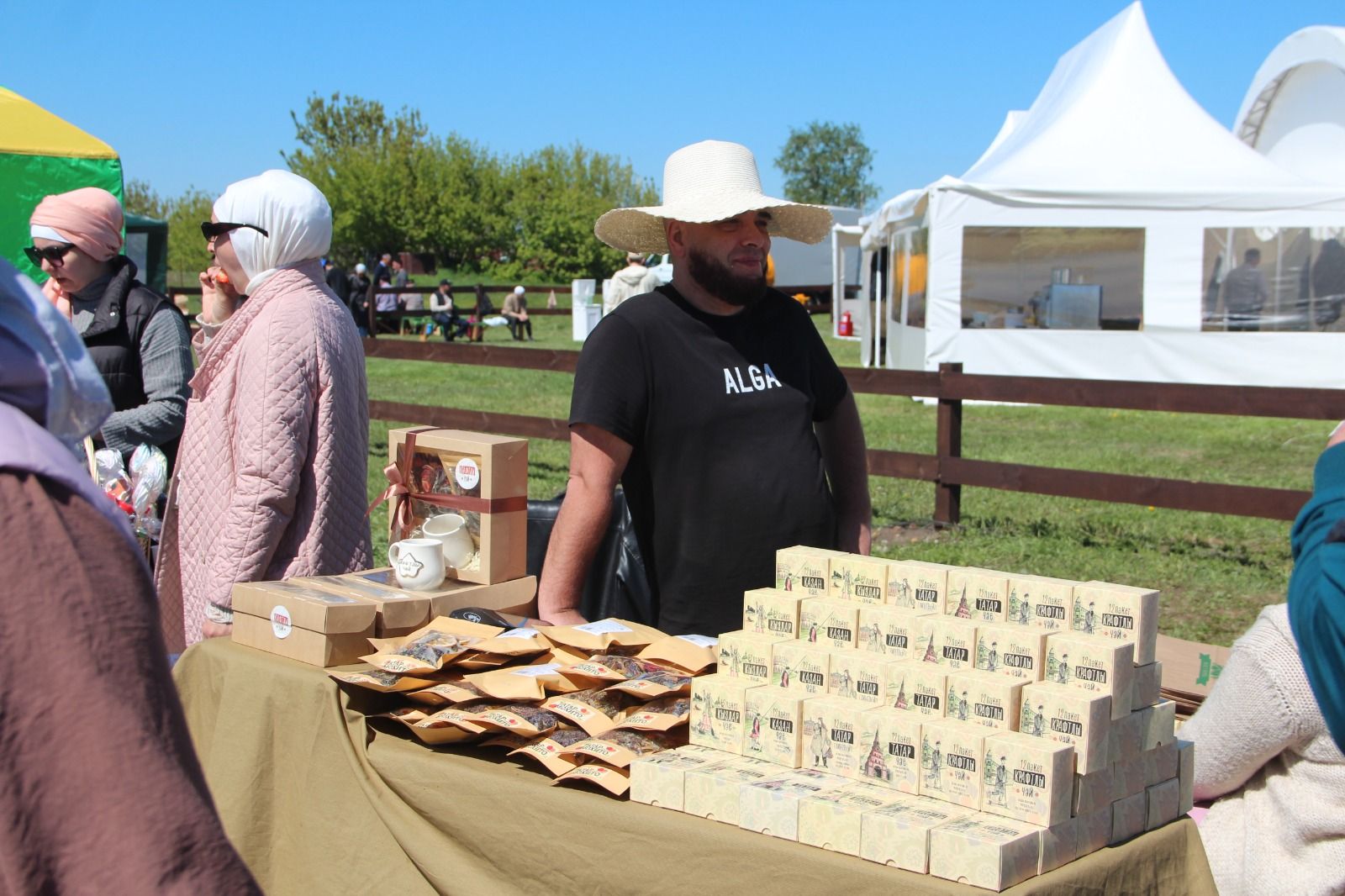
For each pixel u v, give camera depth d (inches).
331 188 1786.4
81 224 142.3
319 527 106.3
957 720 64.4
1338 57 639.8
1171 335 482.9
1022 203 483.2
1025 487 259.1
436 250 1868.8
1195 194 469.4
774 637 74.7
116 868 29.5
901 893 57.6
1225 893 77.0
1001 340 495.8
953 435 272.1
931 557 245.1
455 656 82.3
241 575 102.3
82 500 32.8
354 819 78.7
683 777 66.6
